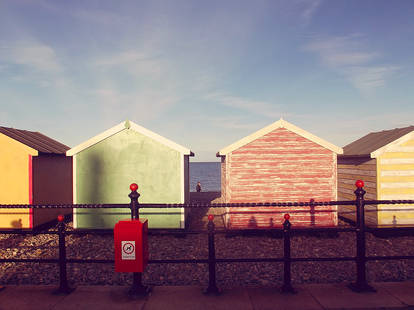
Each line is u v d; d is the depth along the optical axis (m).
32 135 12.71
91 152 9.94
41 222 10.63
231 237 9.53
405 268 6.27
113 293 4.49
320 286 4.67
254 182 9.73
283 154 9.75
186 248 8.24
